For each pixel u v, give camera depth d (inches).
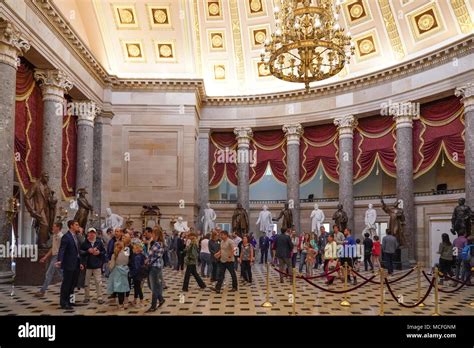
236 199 1044.5
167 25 911.7
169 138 918.4
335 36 494.0
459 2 729.6
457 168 870.4
